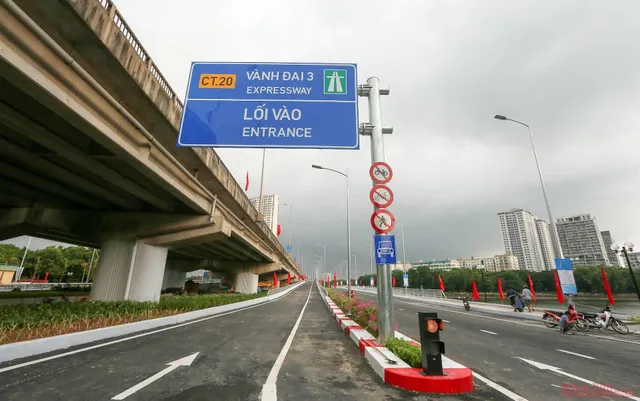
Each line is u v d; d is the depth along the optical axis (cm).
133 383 519
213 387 507
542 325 1515
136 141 1136
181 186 1520
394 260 773
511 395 498
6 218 1828
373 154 834
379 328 760
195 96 816
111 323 1058
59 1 774
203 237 1995
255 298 2864
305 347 848
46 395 455
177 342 890
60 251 6544
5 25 611
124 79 1063
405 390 503
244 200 2756
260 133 790
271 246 4553
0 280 5591
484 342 1023
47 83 727
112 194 1655
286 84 832
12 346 639
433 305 2902
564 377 616
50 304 1155
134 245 1833
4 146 1112
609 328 1392
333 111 817
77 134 1080
